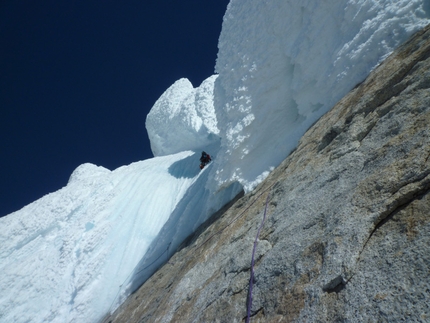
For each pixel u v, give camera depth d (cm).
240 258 369
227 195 747
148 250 1080
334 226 264
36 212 1573
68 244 1329
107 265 1155
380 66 425
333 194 306
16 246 1474
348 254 229
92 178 1739
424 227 195
